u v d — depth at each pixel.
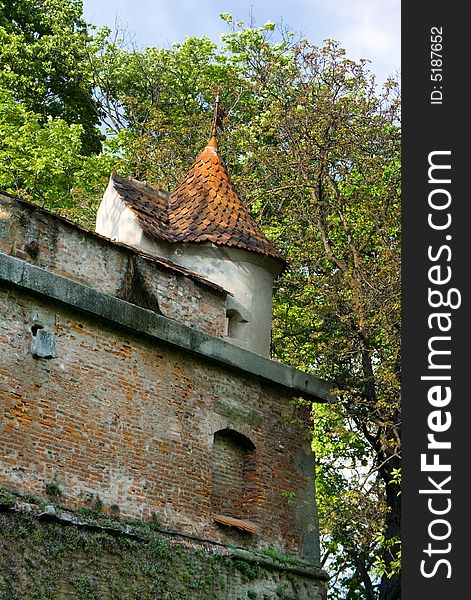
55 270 16.42
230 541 17.88
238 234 20.55
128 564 15.89
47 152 31.02
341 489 24.33
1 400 14.91
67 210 29.59
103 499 15.92
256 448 18.98
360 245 23.73
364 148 25.12
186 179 21.77
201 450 17.84
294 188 25.12
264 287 20.70
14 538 14.48
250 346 20.06
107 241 17.28
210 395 18.30
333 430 21.08
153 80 36.69
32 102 35.34
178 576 16.61
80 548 15.30
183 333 17.73
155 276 18.06
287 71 26.44
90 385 16.20
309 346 23.09
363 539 20.73
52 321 15.87
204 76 36.12
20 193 29.62
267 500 18.91
